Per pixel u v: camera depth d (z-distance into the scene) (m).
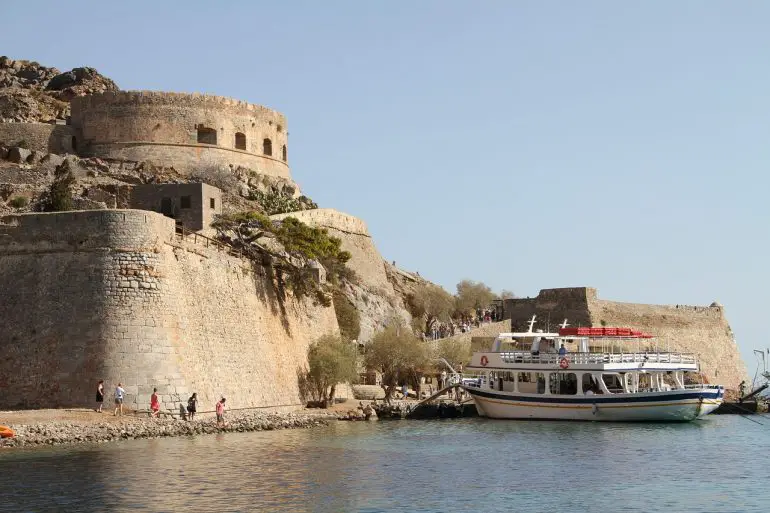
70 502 46.38
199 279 74.88
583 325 134.62
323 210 119.25
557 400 88.50
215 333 75.44
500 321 134.38
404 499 49.50
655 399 86.94
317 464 57.81
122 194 93.56
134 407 65.44
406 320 127.88
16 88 134.25
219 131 114.94
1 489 48.44
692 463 62.28
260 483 51.62
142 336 66.62
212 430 68.00
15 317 67.69
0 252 69.12
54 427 61.34
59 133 110.69
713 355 147.62
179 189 86.12
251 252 87.81
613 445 70.69
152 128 112.06
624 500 50.41
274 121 122.12
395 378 103.44
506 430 79.94
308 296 96.75
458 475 56.41
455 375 104.12
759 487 54.12
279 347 86.25
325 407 88.75
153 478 51.59
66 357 66.06
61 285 67.50
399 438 72.25
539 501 49.84
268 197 113.94
